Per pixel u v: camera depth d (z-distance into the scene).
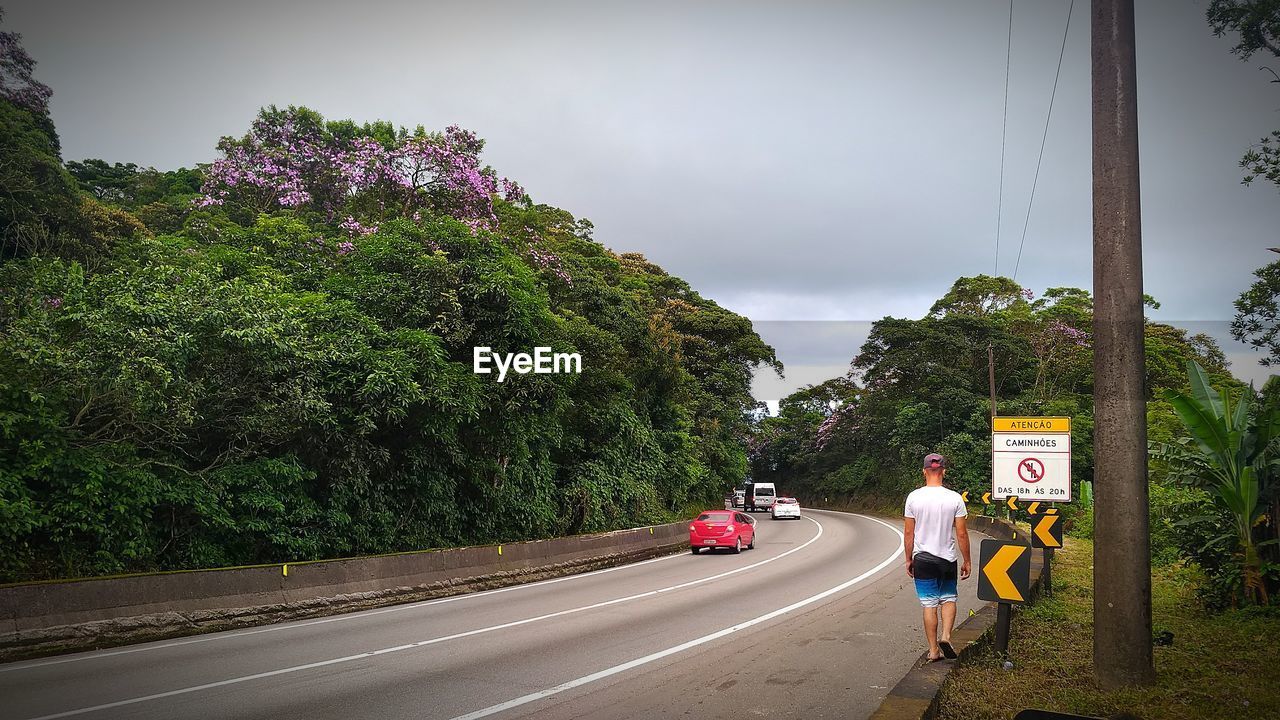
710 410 42.62
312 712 6.27
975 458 45.03
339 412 14.52
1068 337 47.66
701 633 9.95
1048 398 47.09
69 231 24.41
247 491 13.32
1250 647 7.51
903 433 50.97
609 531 25.28
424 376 15.13
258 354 12.78
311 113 32.69
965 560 7.09
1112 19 6.33
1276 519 9.19
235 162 30.66
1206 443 9.44
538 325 18.83
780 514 47.25
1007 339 48.94
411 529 17.03
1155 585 12.37
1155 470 11.89
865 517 49.56
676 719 6.05
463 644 9.34
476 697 6.75
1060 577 13.38
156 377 11.59
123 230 27.77
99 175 45.22
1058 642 8.00
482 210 27.11
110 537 11.36
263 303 13.28
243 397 13.37
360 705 6.48
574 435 26.12
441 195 26.88
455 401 15.36
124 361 11.14
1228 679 6.32
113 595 9.95
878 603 12.43
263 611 11.60
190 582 10.89
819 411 79.81
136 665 8.20
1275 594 9.03
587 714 6.20
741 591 14.38
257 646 9.34
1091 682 6.36
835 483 67.25
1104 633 6.18
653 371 32.47
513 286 17.80
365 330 15.30
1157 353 46.16
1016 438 9.86
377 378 14.23
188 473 12.46
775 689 6.98
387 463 16.08
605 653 8.70
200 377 12.71
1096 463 6.33
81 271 12.40
